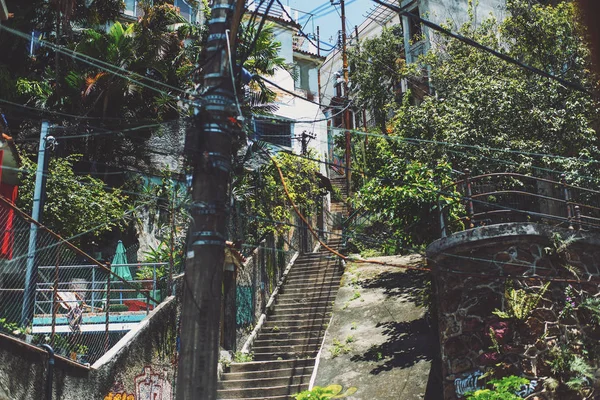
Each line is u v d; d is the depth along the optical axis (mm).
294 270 22422
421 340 15328
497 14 31250
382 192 15633
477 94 18250
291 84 32344
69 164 18344
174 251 17406
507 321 11945
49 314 14555
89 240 19031
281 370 15992
